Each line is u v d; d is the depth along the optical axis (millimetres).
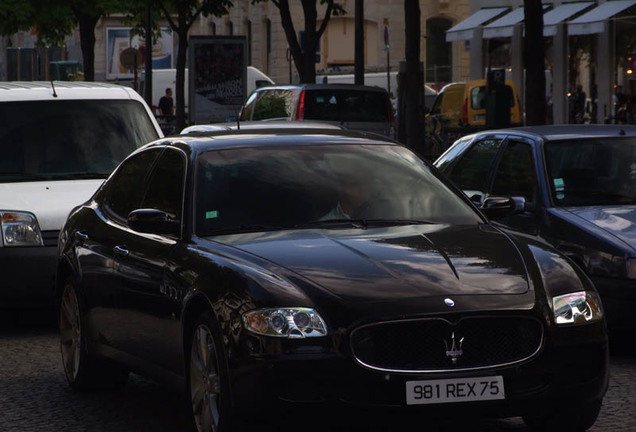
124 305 12016
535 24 34938
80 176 18844
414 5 38438
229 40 52219
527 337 9672
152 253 11492
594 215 15602
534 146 16859
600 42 54500
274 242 10633
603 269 14812
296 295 9609
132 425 11789
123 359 12219
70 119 19453
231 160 11867
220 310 9898
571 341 9766
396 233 10961
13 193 17938
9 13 64812
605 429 11148
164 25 109500
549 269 10219
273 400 9445
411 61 38625
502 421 11484
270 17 111000
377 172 12008
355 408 9375
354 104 39094
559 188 16250
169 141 12703
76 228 13688
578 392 9781
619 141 16875
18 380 14203
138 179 12883
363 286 9695
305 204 11445
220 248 10664
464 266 10109
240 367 9594
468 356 9562
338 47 109750
